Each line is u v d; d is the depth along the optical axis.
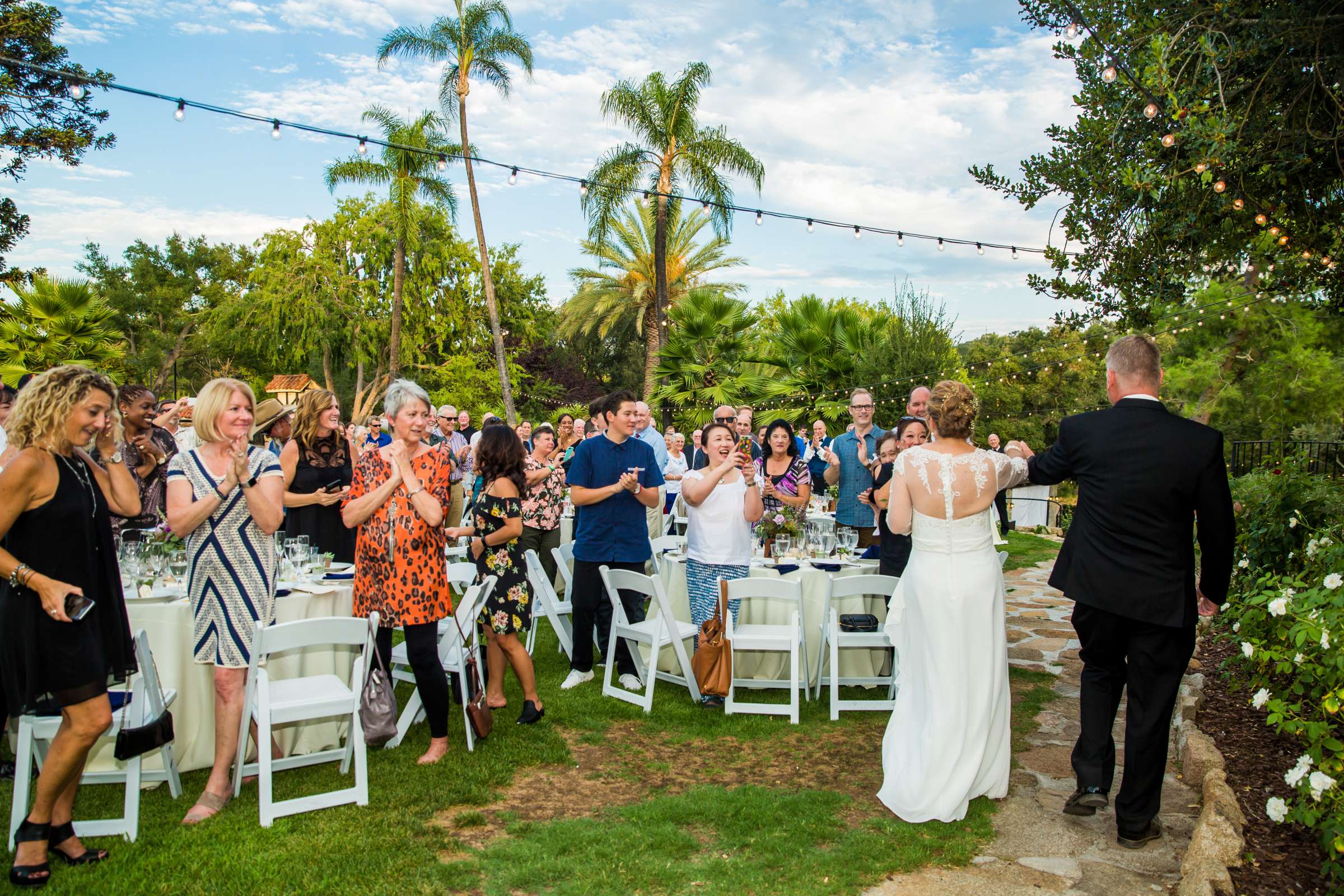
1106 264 5.71
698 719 4.81
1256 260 5.95
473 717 4.24
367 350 34.25
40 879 2.91
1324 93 4.43
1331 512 5.07
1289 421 16.38
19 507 2.79
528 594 4.69
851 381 17.73
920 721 3.65
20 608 2.82
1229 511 3.16
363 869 3.04
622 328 35.66
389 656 4.30
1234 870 2.82
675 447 10.62
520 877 3.00
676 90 20.98
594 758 4.24
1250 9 4.38
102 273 50.78
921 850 3.21
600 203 21.17
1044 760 4.24
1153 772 3.21
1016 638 6.84
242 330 33.47
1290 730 2.95
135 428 5.24
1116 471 3.21
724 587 4.84
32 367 12.46
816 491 8.94
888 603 5.48
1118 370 3.39
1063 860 3.15
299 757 3.93
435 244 34.22
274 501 3.62
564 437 8.45
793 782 3.95
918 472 3.65
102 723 2.93
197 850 3.18
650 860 3.12
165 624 3.89
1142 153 5.04
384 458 4.04
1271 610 3.22
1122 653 3.42
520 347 37.41
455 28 20.80
